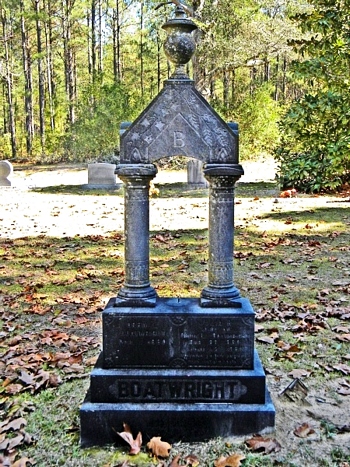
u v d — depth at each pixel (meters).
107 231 9.09
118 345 2.96
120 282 5.93
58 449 2.75
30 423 2.99
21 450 2.74
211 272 3.07
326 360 3.78
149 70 38.78
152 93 36.59
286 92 39.03
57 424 2.98
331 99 9.23
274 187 15.03
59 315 4.85
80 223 9.95
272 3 16.58
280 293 5.37
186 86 2.94
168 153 2.97
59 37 36.09
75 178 18.92
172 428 2.83
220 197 2.99
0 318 4.79
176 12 3.00
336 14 8.58
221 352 2.96
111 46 42.94
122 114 23.20
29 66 32.12
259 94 22.42
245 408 2.85
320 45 8.91
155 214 10.68
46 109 33.59
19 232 9.12
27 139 33.06
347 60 8.65
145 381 2.89
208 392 2.91
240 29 16.88
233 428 2.84
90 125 23.56
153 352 2.96
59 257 7.23
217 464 2.57
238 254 7.11
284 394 3.25
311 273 6.12
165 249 7.55
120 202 12.76
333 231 8.59
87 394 3.01
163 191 14.57
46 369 3.72
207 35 16.72
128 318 2.94
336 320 4.59
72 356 3.88
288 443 2.76
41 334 4.36
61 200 13.27
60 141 26.00
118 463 2.62
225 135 2.96
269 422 2.84
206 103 2.95
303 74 8.89
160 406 2.87
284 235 8.38
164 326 2.94
